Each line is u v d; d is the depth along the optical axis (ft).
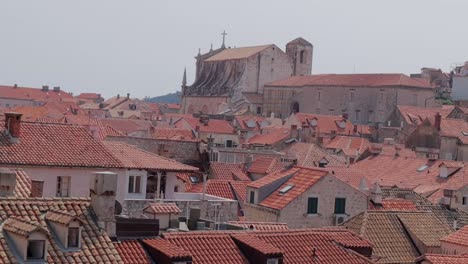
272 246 231.50
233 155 603.67
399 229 334.44
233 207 377.09
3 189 204.33
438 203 446.19
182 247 221.05
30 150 312.50
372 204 406.21
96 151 331.98
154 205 270.46
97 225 185.78
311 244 247.29
